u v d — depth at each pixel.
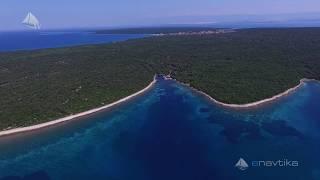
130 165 58.62
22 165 59.66
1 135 69.50
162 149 64.38
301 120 77.81
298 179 52.31
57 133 72.06
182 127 75.06
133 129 74.50
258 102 89.94
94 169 57.75
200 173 55.16
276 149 62.69
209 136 69.62
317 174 53.66
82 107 84.94
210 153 61.94
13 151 64.50
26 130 72.31
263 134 70.00
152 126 76.00
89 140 69.06
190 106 89.25
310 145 64.19
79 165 59.22
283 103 90.06
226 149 63.31
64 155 62.94
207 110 85.88
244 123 76.62
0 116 76.44
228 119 79.31
